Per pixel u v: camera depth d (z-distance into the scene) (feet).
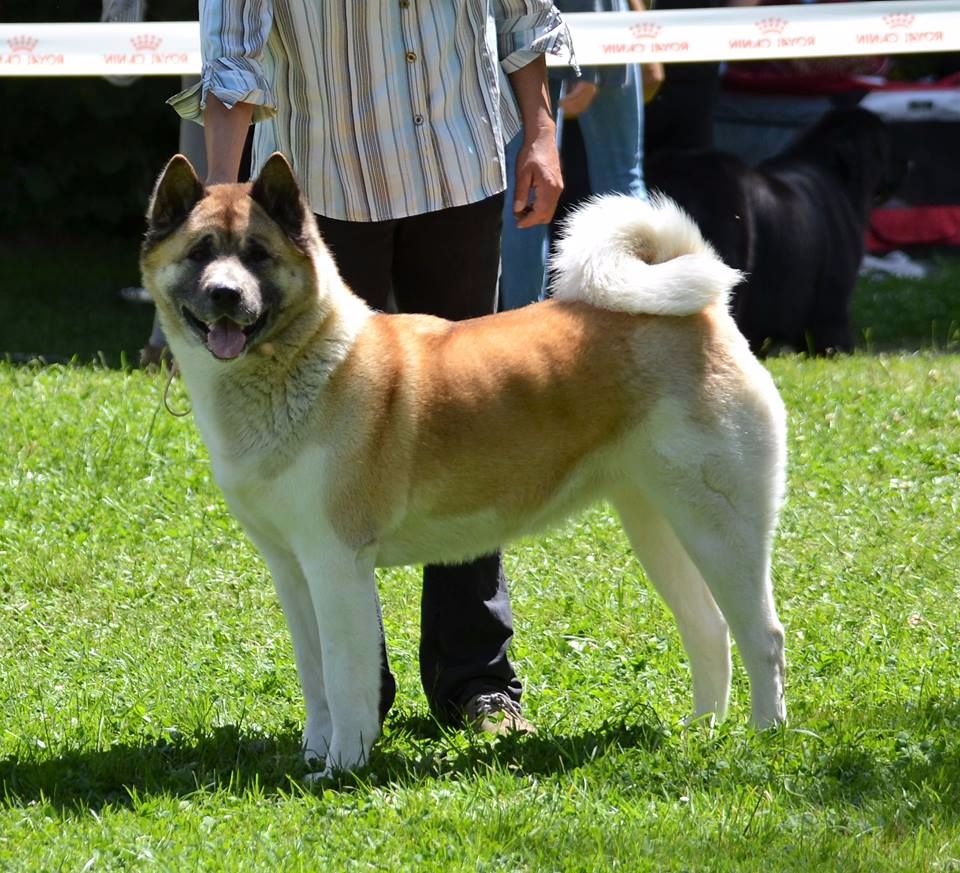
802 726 27.02
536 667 31.99
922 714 27.68
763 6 60.59
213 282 23.99
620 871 21.11
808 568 38.55
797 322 65.67
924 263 87.92
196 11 67.51
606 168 57.52
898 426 50.90
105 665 32.17
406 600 36.52
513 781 24.73
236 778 25.02
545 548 40.50
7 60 55.52
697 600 28.53
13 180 93.71
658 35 56.13
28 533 40.73
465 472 26.20
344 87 27.30
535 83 29.55
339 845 22.22
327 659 25.29
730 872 21.06
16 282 84.74
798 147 69.56
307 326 24.94
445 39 27.53
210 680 31.07
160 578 38.11
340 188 27.71
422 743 27.68
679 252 27.81
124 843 22.25
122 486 44.50
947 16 56.70
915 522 42.04
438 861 21.66
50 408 50.98
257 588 37.73
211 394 25.17
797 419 51.72
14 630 34.88
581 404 26.55
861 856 21.57
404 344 26.09
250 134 42.96
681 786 24.40
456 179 27.84
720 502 26.81
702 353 26.81
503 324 27.09
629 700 29.55
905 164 71.87
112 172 93.50
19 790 24.84
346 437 24.95
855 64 81.76
